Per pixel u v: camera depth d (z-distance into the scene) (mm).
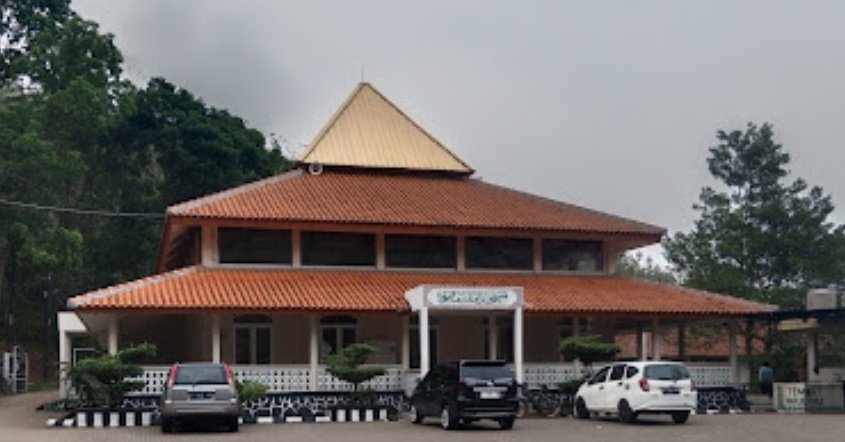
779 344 43344
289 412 28547
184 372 22891
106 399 27250
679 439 20875
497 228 33531
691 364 33188
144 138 56531
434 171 38219
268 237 32781
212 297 28672
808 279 43562
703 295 34625
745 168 46688
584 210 37250
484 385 23328
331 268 33031
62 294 58812
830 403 31266
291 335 32438
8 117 46781
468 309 29359
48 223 48094
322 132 37969
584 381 29422
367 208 33375
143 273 58094
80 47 52406
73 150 51438
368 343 32906
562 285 34344
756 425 24844
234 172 56500
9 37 55812
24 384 52500
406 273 33688
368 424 26109
